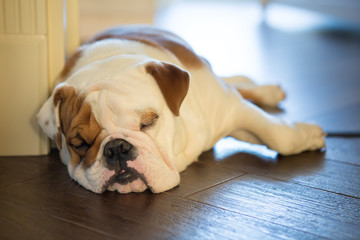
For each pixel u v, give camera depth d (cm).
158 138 211
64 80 243
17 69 256
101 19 846
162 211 191
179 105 213
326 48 688
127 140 199
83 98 208
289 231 175
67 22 292
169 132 214
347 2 795
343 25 928
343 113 361
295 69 535
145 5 1050
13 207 194
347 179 232
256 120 260
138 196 205
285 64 561
